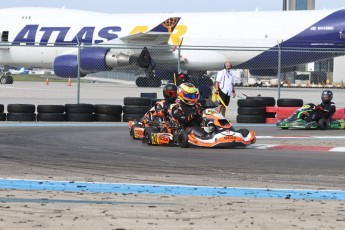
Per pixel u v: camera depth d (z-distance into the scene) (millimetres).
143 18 188250
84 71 178875
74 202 29641
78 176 38188
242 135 54656
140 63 175000
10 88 171375
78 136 65188
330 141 60625
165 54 188500
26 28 193875
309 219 26172
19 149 52406
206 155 49188
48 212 27156
